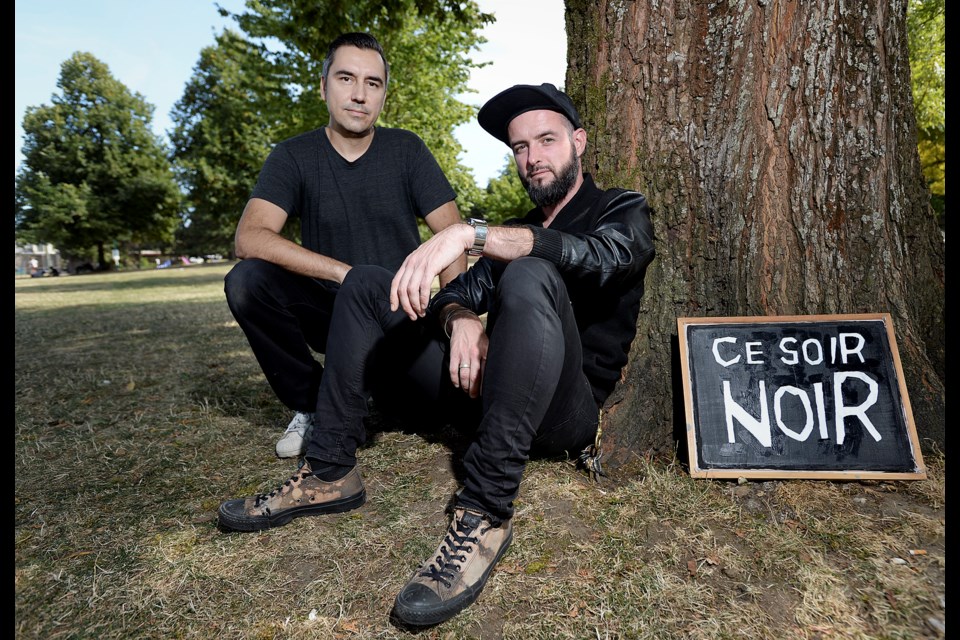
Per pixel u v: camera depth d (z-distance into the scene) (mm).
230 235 45188
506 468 1434
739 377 1910
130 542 1718
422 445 2303
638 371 2057
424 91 14031
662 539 1560
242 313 2094
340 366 1717
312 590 1440
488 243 1596
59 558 1647
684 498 1737
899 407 1790
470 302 1881
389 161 2447
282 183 2344
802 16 1890
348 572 1504
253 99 14680
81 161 36438
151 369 4312
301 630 1313
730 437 1856
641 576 1411
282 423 2787
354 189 2422
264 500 1730
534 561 1499
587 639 1244
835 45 1877
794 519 1621
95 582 1519
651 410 2039
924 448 1856
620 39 2088
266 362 2188
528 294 1433
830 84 1891
